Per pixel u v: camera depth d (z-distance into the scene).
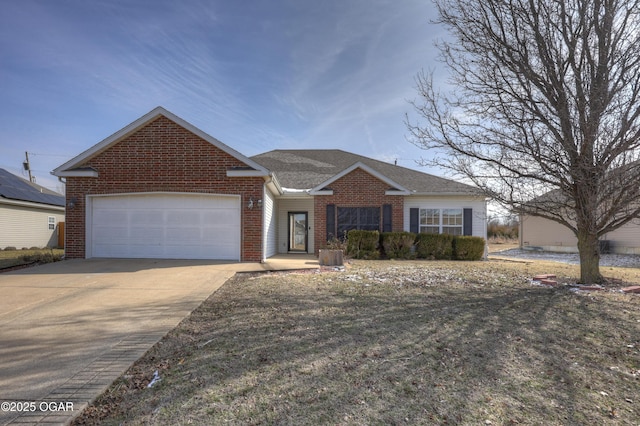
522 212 8.27
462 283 8.18
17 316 5.15
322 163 19.72
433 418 2.62
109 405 2.78
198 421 2.54
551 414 2.72
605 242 18.41
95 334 4.40
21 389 3.00
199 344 4.09
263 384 3.12
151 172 11.16
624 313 5.58
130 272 8.80
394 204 14.49
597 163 7.02
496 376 3.36
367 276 8.98
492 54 7.68
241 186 11.14
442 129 8.33
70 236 11.15
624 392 3.10
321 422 2.55
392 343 4.18
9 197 18.23
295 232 16.42
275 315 5.31
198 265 10.03
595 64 6.84
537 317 5.34
